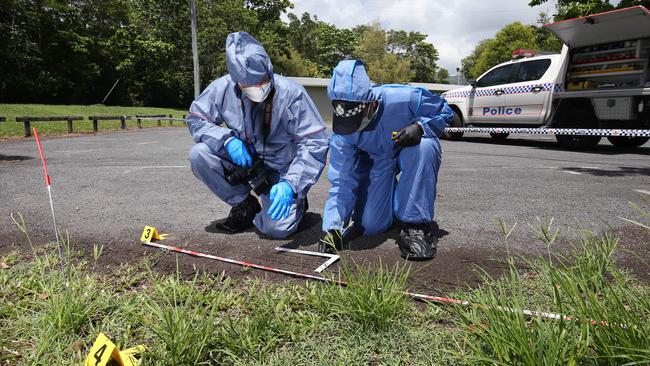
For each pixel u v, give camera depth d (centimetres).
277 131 293
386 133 273
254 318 190
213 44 3528
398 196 281
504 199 429
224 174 309
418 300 214
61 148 920
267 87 270
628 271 246
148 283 236
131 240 304
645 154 825
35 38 3086
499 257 269
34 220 352
